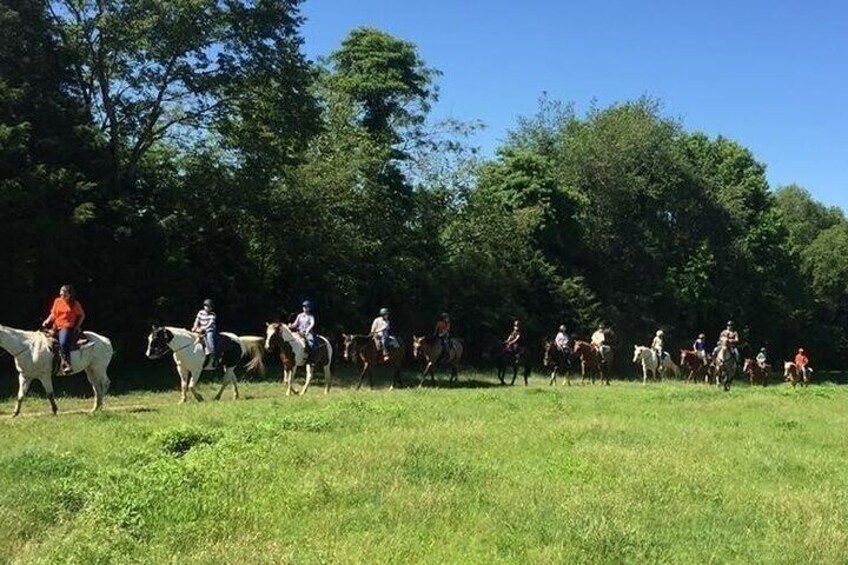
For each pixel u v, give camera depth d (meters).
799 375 46.88
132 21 27.61
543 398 21.56
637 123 53.91
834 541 8.04
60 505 8.27
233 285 31.42
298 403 18.94
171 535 7.37
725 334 34.53
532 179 46.72
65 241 23.83
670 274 53.78
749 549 7.89
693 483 10.49
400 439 12.43
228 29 29.64
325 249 33.69
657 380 41.88
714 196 57.03
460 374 36.44
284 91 30.77
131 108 29.47
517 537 7.76
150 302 27.52
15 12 24.70
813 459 13.01
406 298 38.44
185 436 12.04
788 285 61.56
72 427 14.13
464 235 43.22
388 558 6.95
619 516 8.54
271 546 7.07
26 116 24.67
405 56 43.16
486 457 11.58
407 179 42.25
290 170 33.44
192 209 30.16
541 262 44.97
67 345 17.22
